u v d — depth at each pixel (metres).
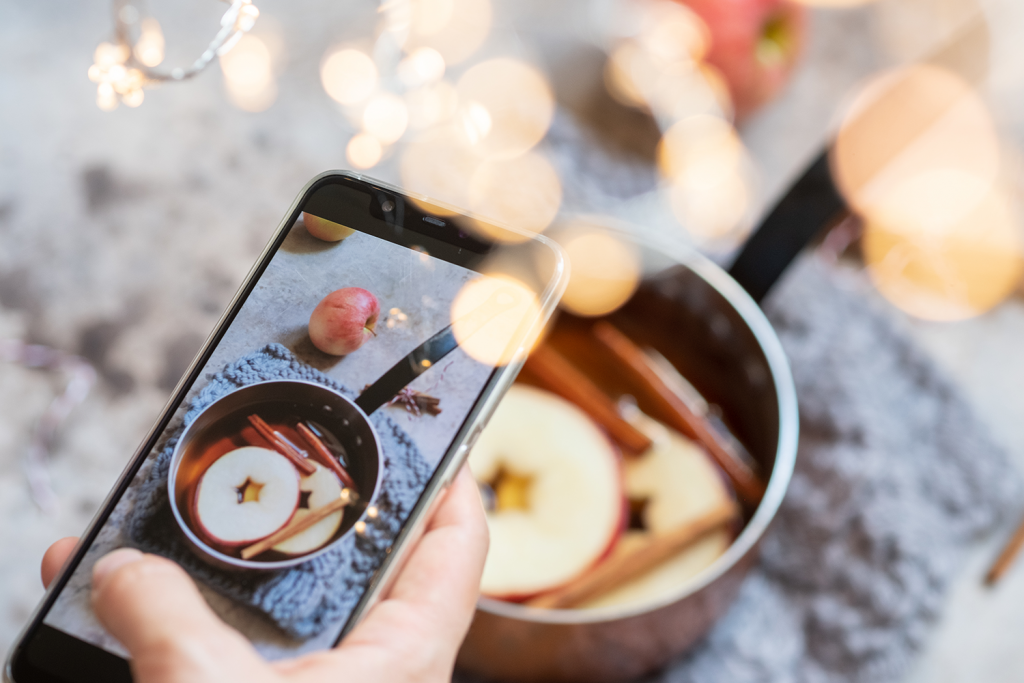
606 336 0.52
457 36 0.62
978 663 0.51
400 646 0.36
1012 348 0.57
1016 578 0.52
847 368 0.53
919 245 0.57
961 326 0.58
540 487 0.48
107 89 0.40
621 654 0.44
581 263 0.49
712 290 0.48
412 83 0.57
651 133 0.61
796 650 0.49
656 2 0.59
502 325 0.39
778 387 0.46
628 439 0.49
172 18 0.60
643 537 0.48
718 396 0.52
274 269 0.39
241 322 0.39
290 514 0.38
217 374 0.39
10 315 0.53
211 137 0.57
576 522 0.47
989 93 0.61
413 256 0.39
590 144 0.59
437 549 0.38
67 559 0.37
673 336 0.52
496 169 0.56
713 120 0.60
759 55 0.58
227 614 0.37
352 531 0.38
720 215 0.58
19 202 0.55
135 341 0.53
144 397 0.52
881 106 0.48
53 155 0.56
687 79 0.60
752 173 0.60
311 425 0.38
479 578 0.39
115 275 0.54
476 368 0.39
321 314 0.39
